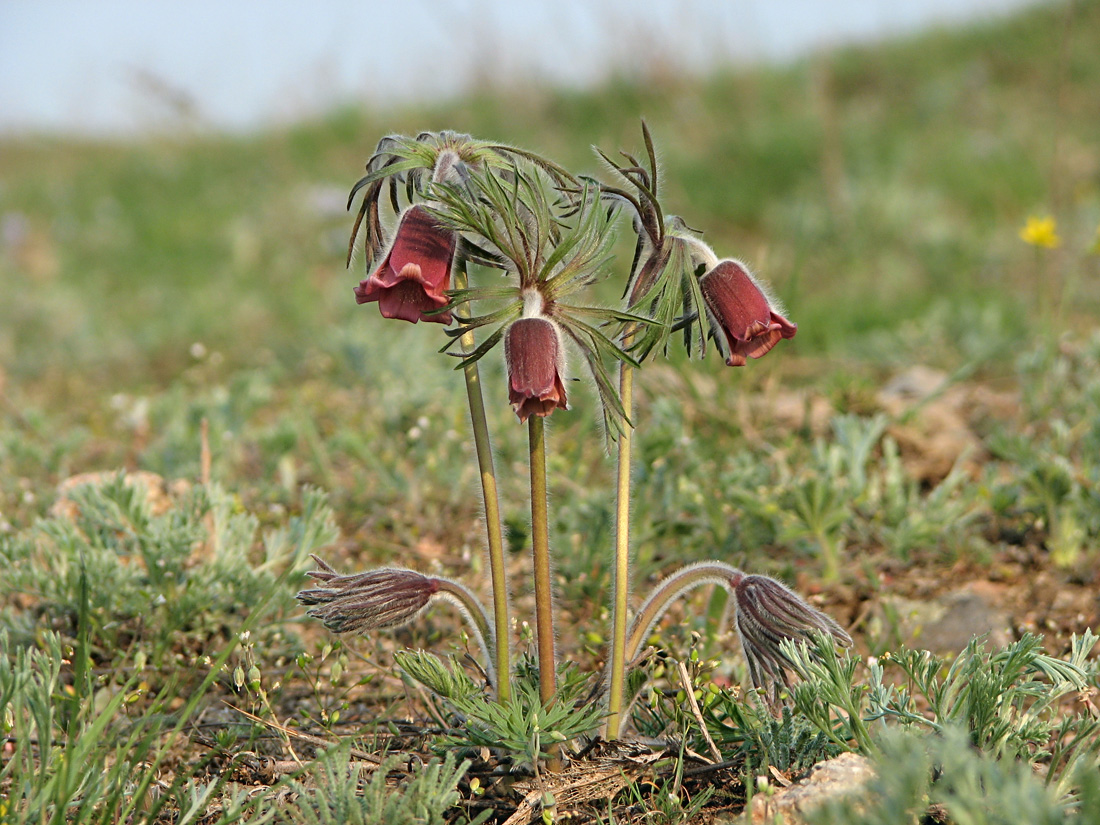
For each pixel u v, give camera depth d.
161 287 9.82
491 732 2.23
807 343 6.73
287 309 8.46
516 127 13.35
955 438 4.62
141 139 15.44
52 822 1.96
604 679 2.37
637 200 2.06
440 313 2.00
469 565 3.76
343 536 4.09
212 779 2.36
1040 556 3.66
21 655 2.49
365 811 2.10
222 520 3.30
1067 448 4.09
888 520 3.85
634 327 2.17
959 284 7.53
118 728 2.35
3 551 3.13
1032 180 9.38
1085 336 5.80
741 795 2.22
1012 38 12.94
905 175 9.83
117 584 3.00
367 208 2.21
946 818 1.91
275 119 14.45
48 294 9.48
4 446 4.69
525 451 4.60
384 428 4.87
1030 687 2.24
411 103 14.59
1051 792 1.98
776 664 2.21
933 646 3.20
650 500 3.92
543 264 2.12
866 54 13.45
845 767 2.03
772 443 4.62
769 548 3.88
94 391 6.91
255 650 2.97
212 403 5.05
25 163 15.73
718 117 12.12
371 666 3.03
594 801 2.21
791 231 9.07
